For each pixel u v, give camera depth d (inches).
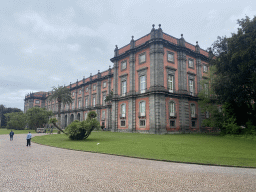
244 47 813.2
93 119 864.9
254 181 247.0
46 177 262.4
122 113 1453.0
